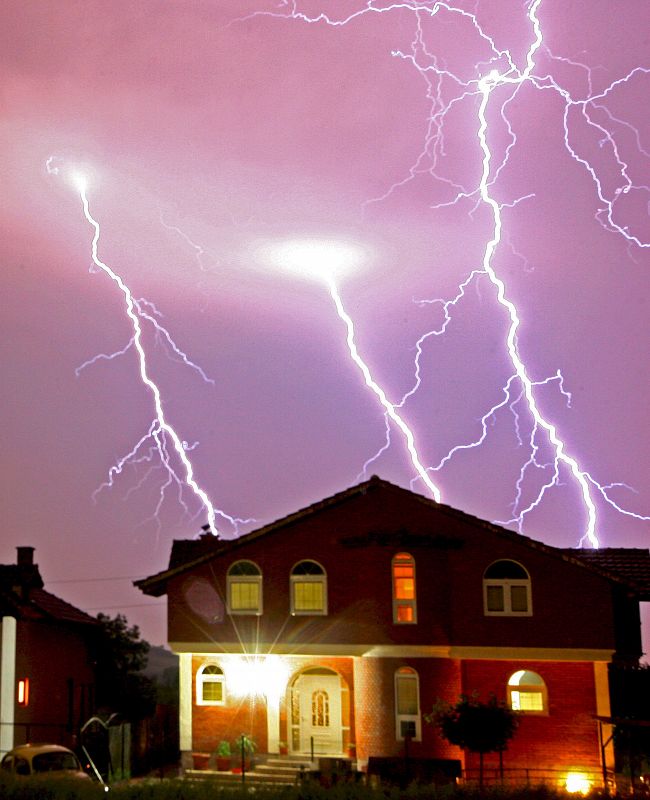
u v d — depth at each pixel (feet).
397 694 90.89
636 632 106.93
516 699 91.20
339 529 95.96
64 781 63.98
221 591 96.48
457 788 63.16
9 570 105.70
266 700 94.12
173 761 104.53
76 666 115.75
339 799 61.00
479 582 93.25
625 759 88.99
